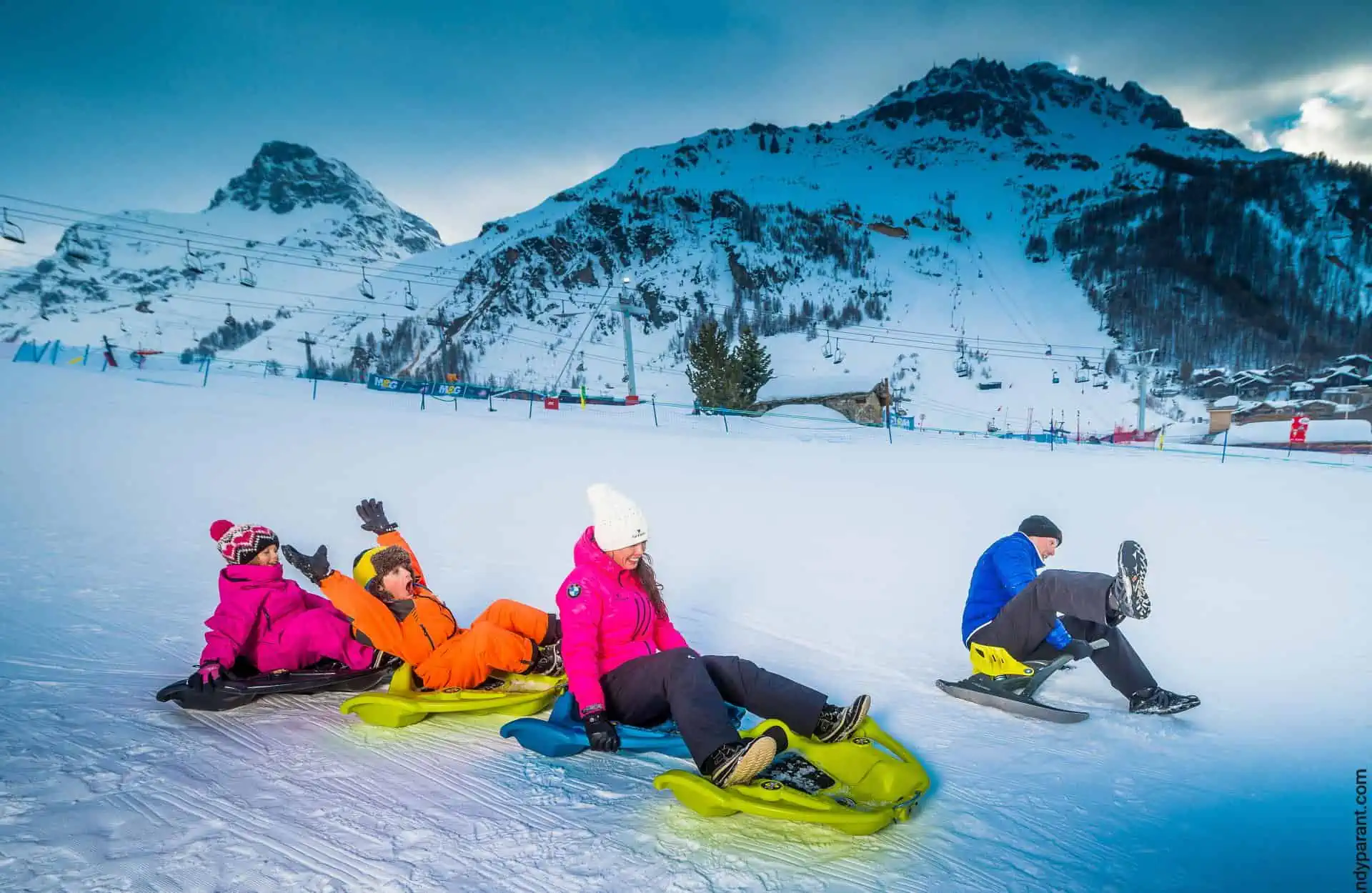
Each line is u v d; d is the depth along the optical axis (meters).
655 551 9.11
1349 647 5.59
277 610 4.04
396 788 3.07
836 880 2.46
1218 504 14.41
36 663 4.34
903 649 5.54
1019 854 2.70
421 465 15.12
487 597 6.54
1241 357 163.62
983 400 147.50
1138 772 3.45
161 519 8.80
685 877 2.44
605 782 3.19
